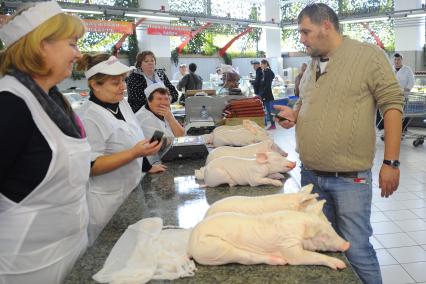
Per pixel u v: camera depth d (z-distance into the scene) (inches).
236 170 69.0
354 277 39.6
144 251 45.5
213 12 455.5
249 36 508.4
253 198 49.8
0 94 40.9
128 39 366.3
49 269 47.5
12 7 231.6
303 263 41.7
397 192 164.2
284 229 42.1
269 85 340.8
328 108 69.0
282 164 68.8
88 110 67.8
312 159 72.8
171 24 381.7
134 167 71.6
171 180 77.3
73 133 47.3
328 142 69.2
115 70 66.9
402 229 129.8
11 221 44.5
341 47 68.4
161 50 384.5
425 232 127.0
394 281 100.5
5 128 39.9
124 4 350.6
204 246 42.3
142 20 352.2
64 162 44.8
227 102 137.6
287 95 386.3
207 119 136.3
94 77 67.7
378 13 410.0
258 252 42.6
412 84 275.3
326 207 75.4
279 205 47.9
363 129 67.6
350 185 70.1
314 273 40.5
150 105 101.3
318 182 74.0
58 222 47.2
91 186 68.8
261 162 68.2
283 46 528.4
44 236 46.4
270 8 491.2
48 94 46.8
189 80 262.4
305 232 42.6
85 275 42.7
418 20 405.1
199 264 43.5
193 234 44.0
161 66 386.0
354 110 67.4
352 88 66.8
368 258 71.5
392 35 442.0
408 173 190.4
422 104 246.1
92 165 62.7
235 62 485.1
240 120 122.6
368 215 71.8
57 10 44.1
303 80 78.7
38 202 44.9
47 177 43.8
